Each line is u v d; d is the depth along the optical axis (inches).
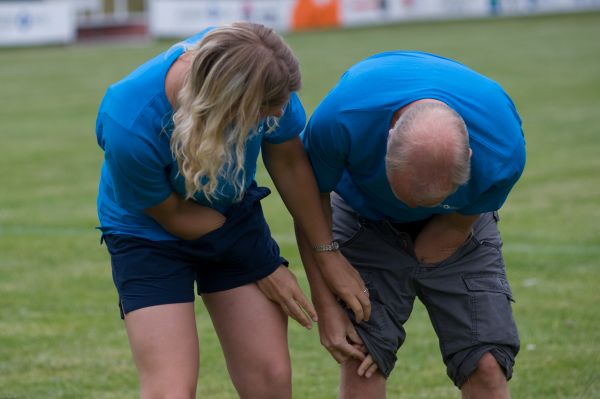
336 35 2151.8
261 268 288.5
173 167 259.3
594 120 1018.1
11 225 634.2
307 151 287.1
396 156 248.8
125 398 357.1
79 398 357.4
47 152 927.0
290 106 273.9
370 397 305.0
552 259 526.9
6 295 483.5
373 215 304.8
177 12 2299.5
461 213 282.8
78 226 631.2
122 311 278.1
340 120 271.9
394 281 302.2
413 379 374.6
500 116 269.4
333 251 296.7
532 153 852.0
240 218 282.4
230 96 231.3
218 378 380.8
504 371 291.6
